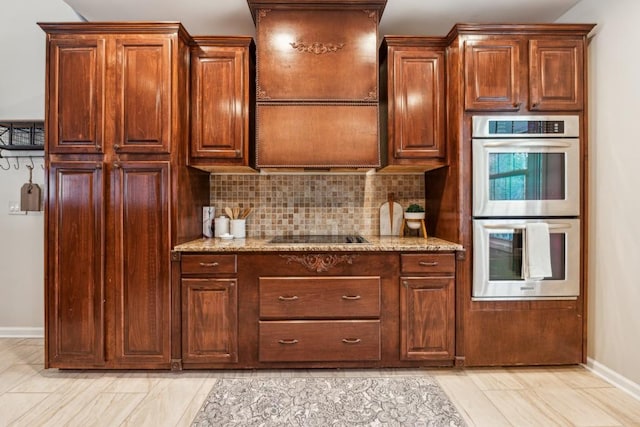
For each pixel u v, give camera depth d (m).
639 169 2.09
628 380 2.14
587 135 2.40
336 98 2.49
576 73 2.39
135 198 2.32
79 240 2.32
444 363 2.39
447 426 1.83
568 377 2.31
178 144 2.36
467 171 2.39
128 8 2.55
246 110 2.51
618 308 2.21
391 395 2.10
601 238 2.32
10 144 2.84
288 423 1.85
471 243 2.38
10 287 2.96
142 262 2.33
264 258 2.35
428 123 2.53
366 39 2.49
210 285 2.33
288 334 2.34
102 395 2.10
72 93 2.32
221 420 1.87
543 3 2.54
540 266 2.34
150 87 2.33
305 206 3.01
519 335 2.39
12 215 2.96
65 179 2.32
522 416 1.91
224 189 2.99
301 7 2.47
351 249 2.34
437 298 2.37
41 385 2.21
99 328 2.32
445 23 2.81
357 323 2.35
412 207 2.86
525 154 2.39
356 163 2.50
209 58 2.50
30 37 2.91
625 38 2.16
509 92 2.38
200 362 2.34
